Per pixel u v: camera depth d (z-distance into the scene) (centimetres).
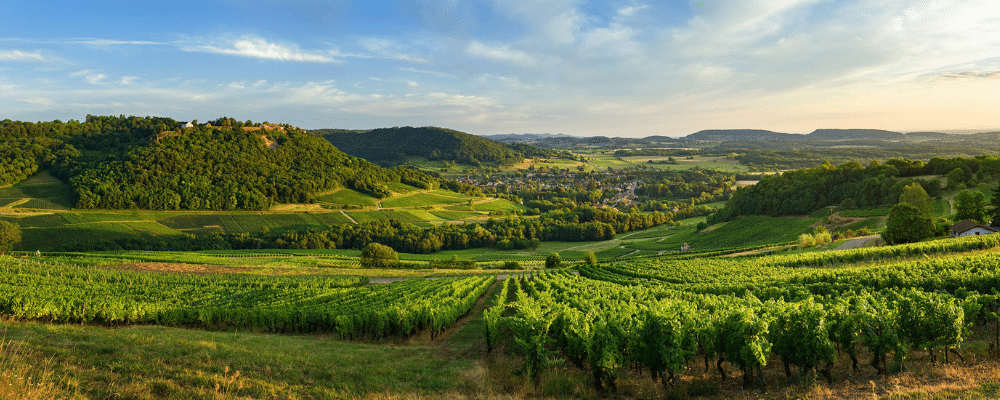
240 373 1307
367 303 3136
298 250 10594
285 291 3797
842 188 11519
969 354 1453
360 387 1309
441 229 13338
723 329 1388
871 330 1355
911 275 2938
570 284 3784
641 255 10212
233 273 6038
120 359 1320
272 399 1140
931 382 1195
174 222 12088
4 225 7275
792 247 7694
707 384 1362
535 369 1522
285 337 2288
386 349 1962
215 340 1895
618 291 2964
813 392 1202
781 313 1423
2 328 1658
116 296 3206
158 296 3375
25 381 988
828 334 1405
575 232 13862
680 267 5272
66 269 4966
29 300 2548
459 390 1356
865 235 7900
